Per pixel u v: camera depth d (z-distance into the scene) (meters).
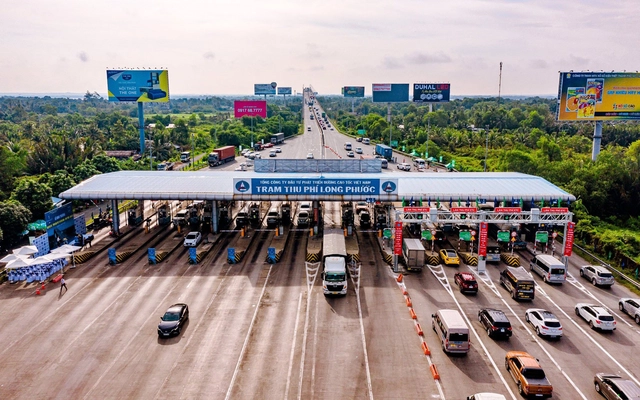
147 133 162.62
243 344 36.53
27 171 98.69
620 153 106.75
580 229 67.94
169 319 38.34
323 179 57.66
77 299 44.69
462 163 129.12
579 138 146.75
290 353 35.25
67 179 84.94
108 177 66.00
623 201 82.88
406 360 34.41
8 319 40.75
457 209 51.28
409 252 51.44
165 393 30.47
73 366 33.56
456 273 50.50
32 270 49.19
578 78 91.94
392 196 58.09
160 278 49.78
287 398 30.00
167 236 64.31
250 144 174.75
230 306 43.09
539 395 29.59
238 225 68.88
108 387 31.12
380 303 44.03
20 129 176.25
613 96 92.06
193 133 187.25
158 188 60.81
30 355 35.00
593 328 39.62
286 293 46.03
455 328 34.62
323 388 31.03
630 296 46.84
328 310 42.44
